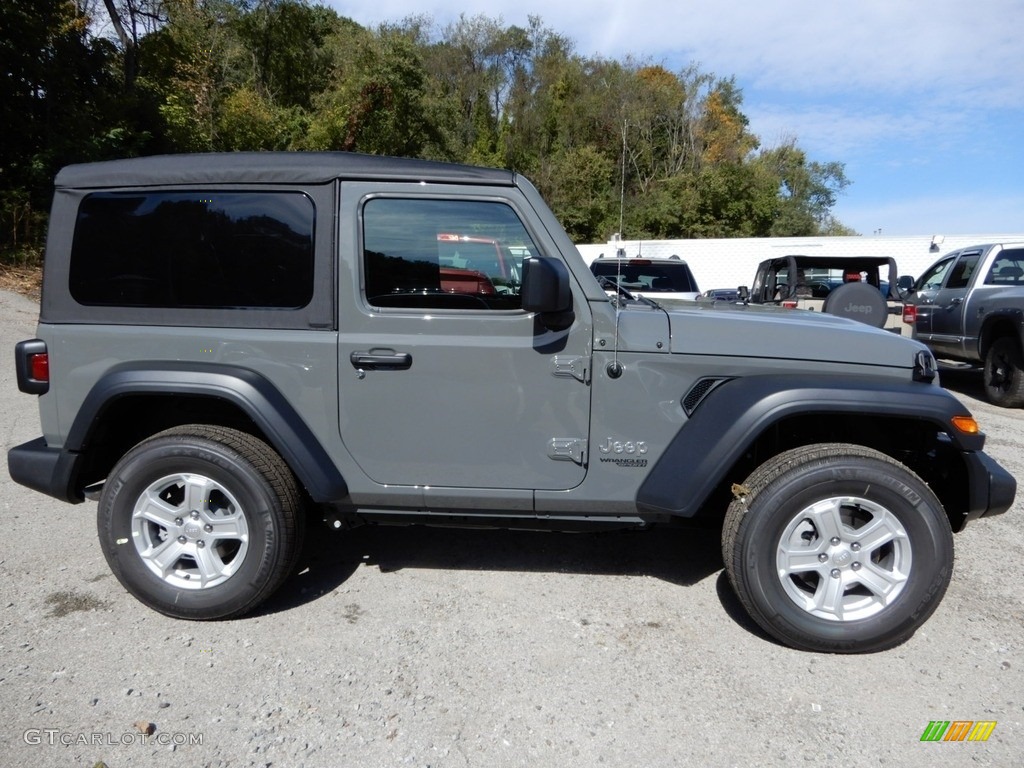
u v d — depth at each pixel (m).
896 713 2.60
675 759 2.36
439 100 32.84
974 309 8.52
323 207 3.03
